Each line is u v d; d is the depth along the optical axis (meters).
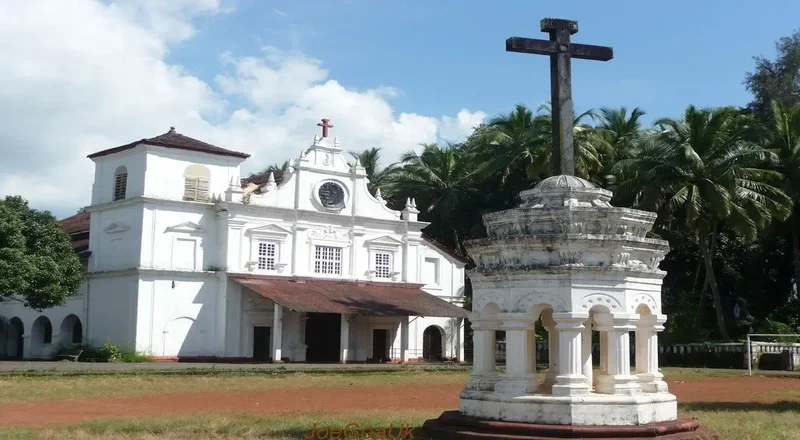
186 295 43.97
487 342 13.20
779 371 39.69
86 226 52.78
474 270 13.26
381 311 44.38
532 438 11.49
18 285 37.09
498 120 56.53
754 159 43.34
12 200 39.72
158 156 44.12
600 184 51.25
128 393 24.91
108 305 44.59
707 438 12.13
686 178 43.69
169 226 44.00
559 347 12.25
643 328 13.13
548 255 12.40
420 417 16.78
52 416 18.12
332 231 48.22
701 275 53.59
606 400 11.86
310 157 47.78
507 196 59.09
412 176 63.22
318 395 24.88
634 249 12.65
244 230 45.28
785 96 56.78
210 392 25.67
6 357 50.66
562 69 13.60
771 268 52.75
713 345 43.38
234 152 46.25
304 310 41.72
